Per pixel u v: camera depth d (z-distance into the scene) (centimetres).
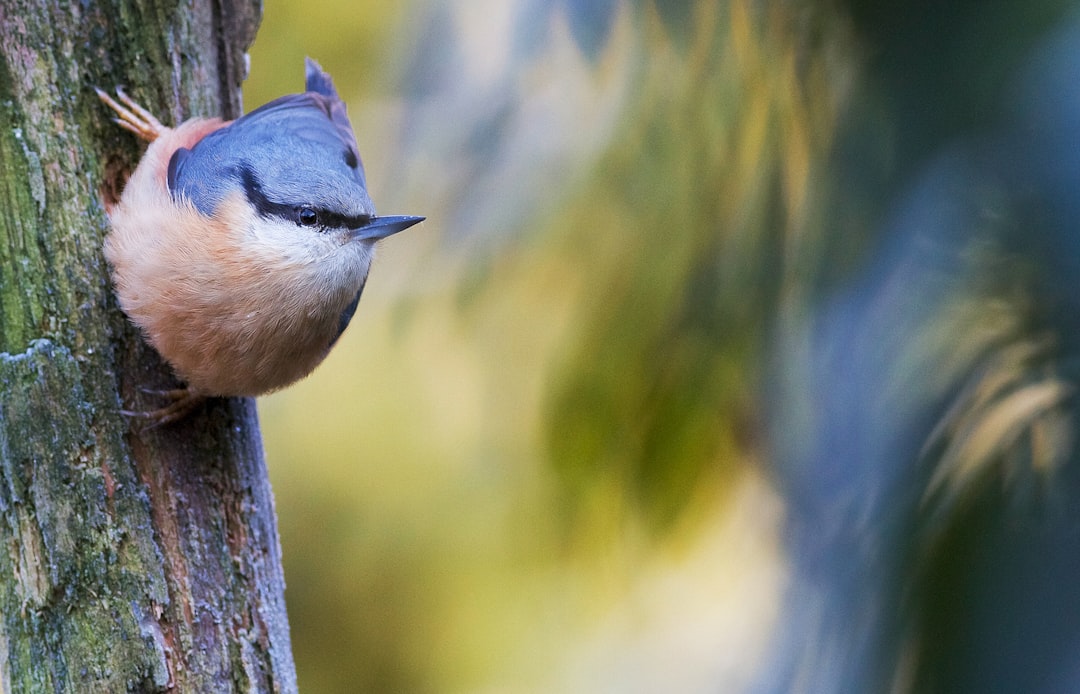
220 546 372
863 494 374
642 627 391
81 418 371
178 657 371
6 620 371
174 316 372
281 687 372
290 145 375
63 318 372
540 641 390
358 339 389
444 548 389
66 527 371
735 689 389
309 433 389
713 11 378
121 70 373
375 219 375
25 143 372
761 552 387
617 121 380
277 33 392
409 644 390
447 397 387
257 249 373
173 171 373
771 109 378
